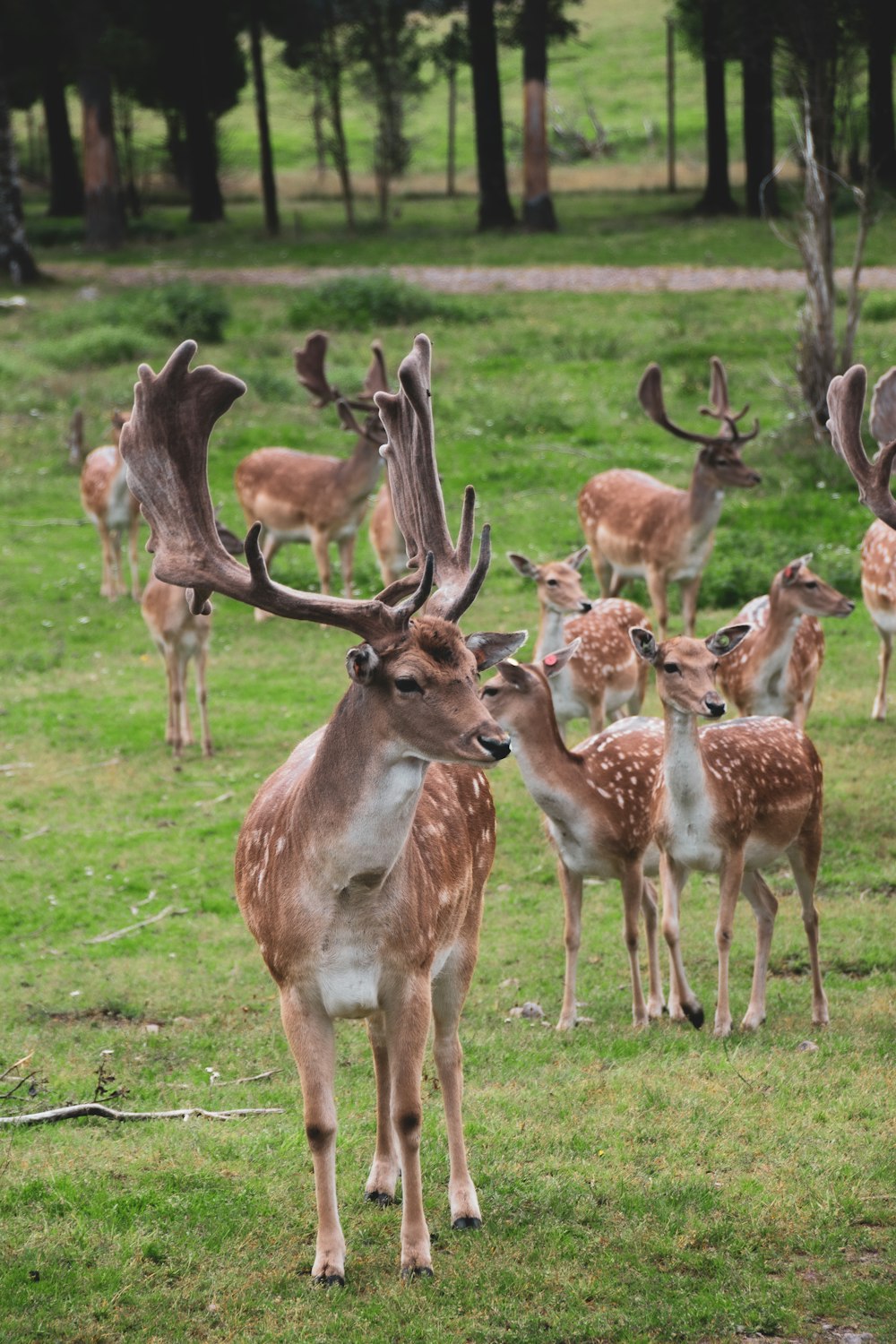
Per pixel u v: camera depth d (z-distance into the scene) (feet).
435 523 24.14
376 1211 23.85
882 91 166.50
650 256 157.07
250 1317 20.85
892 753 48.70
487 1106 27.78
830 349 84.43
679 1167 24.97
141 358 115.65
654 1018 33.47
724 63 183.83
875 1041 30.66
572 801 32.42
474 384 104.42
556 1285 21.53
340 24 202.69
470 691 19.83
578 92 298.97
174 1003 34.65
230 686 60.34
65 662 64.28
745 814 31.83
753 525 74.38
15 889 42.22
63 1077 30.19
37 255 181.57
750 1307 20.90
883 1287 21.36
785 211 181.78
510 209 187.93
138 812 48.06
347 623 20.34
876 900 39.27
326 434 94.02
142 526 84.28
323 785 20.56
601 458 87.51
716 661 31.37
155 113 259.39
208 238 194.90
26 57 215.31
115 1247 22.47
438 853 22.39
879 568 50.52
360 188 252.01
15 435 96.94
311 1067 21.27
